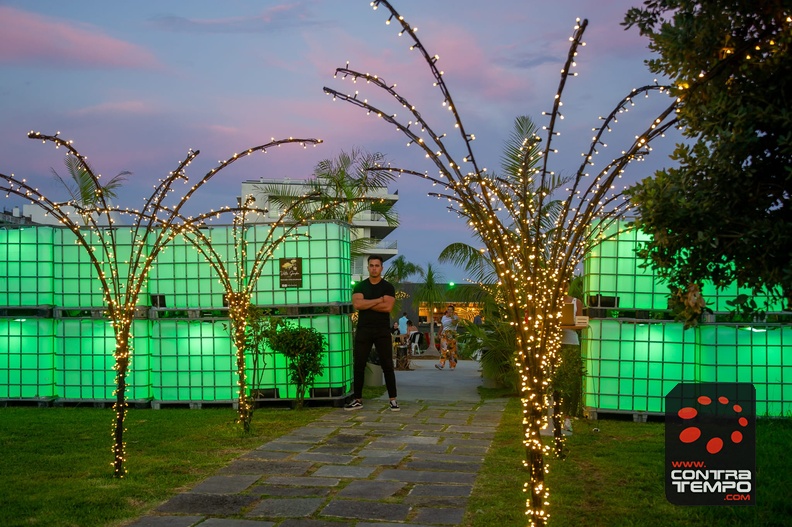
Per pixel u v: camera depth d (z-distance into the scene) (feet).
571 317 26.58
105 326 35.22
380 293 33.99
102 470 21.16
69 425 29.22
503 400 37.14
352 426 28.99
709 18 12.67
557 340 22.75
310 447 24.82
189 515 17.02
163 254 35.09
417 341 79.30
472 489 19.25
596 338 31.50
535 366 14.57
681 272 13.23
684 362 30.86
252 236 34.86
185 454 23.61
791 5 11.51
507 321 38.83
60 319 35.47
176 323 34.96
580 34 13.34
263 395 34.50
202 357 34.83
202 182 22.84
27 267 35.60
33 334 35.55
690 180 12.50
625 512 16.92
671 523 16.06
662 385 30.89
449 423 29.76
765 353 30.01
